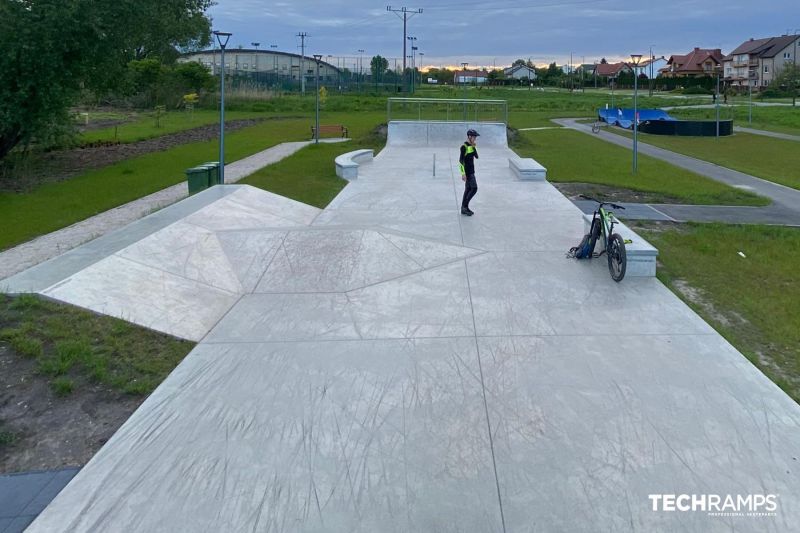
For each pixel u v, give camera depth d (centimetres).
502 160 2119
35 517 379
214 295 768
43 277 703
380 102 5400
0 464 436
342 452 443
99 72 1994
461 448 448
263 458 436
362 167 1909
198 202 1120
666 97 7550
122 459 434
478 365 581
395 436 464
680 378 554
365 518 376
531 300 751
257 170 1698
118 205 1343
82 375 543
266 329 673
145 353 598
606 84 10406
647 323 681
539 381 549
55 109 1838
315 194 1423
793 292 833
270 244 930
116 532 364
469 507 386
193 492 400
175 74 5150
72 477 419
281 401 515
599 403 511
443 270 868
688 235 1138
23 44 1655
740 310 751
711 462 432
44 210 1293
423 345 627
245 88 5712
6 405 500
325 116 4341
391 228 1088
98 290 693
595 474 418
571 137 3297
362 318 702
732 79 9800
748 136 3794
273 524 371
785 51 9150
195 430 471
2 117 1698
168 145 2578
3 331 585
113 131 3178
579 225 1122
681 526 370
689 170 2123
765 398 518
